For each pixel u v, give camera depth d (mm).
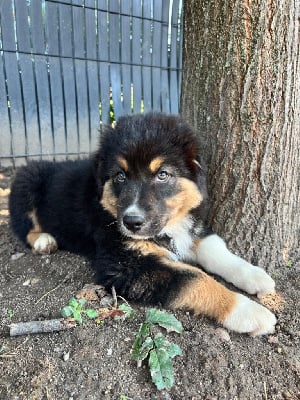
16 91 715
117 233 355
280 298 339
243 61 327
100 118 786
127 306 320
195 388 264
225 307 312
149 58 795
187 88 385
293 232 377
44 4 689
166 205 350
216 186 374
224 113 350
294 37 314
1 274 397
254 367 279
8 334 305
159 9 773
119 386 262
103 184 368
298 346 295
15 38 689
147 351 275
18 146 740
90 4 717
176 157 353
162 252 362
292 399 260
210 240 380
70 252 436
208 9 342
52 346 291
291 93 327
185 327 310
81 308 315
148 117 373
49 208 449
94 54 749
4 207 587
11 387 263
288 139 339
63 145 771
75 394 257
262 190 351
